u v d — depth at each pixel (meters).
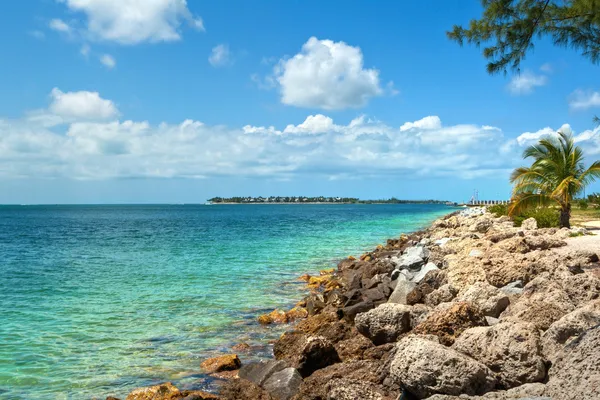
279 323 14.40
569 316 7.40
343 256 32.16
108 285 21.09
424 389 6.91
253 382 9.20
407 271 19.09
